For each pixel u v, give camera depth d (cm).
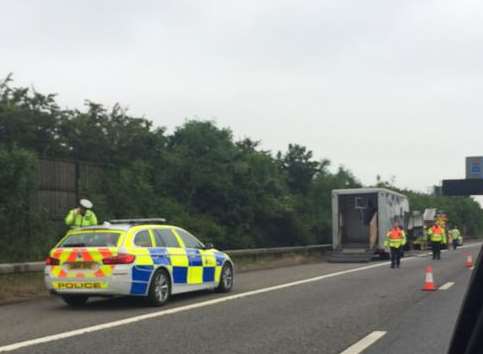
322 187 4734
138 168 2933
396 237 2414
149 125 3391
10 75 3039
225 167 3350
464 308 225
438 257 3095
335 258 3058
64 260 1182
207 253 1416
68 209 2362
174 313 1109
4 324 994
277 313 1107
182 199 3200
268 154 3950
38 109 3038
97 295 1185
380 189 3072
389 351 775
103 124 3225
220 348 787
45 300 1337
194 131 3419
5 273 1423
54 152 2911
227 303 1253
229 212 3312
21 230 2105
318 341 838
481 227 10119
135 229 1225
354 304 1234
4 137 2778
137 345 806
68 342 829
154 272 1204
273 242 3609
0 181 2086
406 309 1162
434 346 807
